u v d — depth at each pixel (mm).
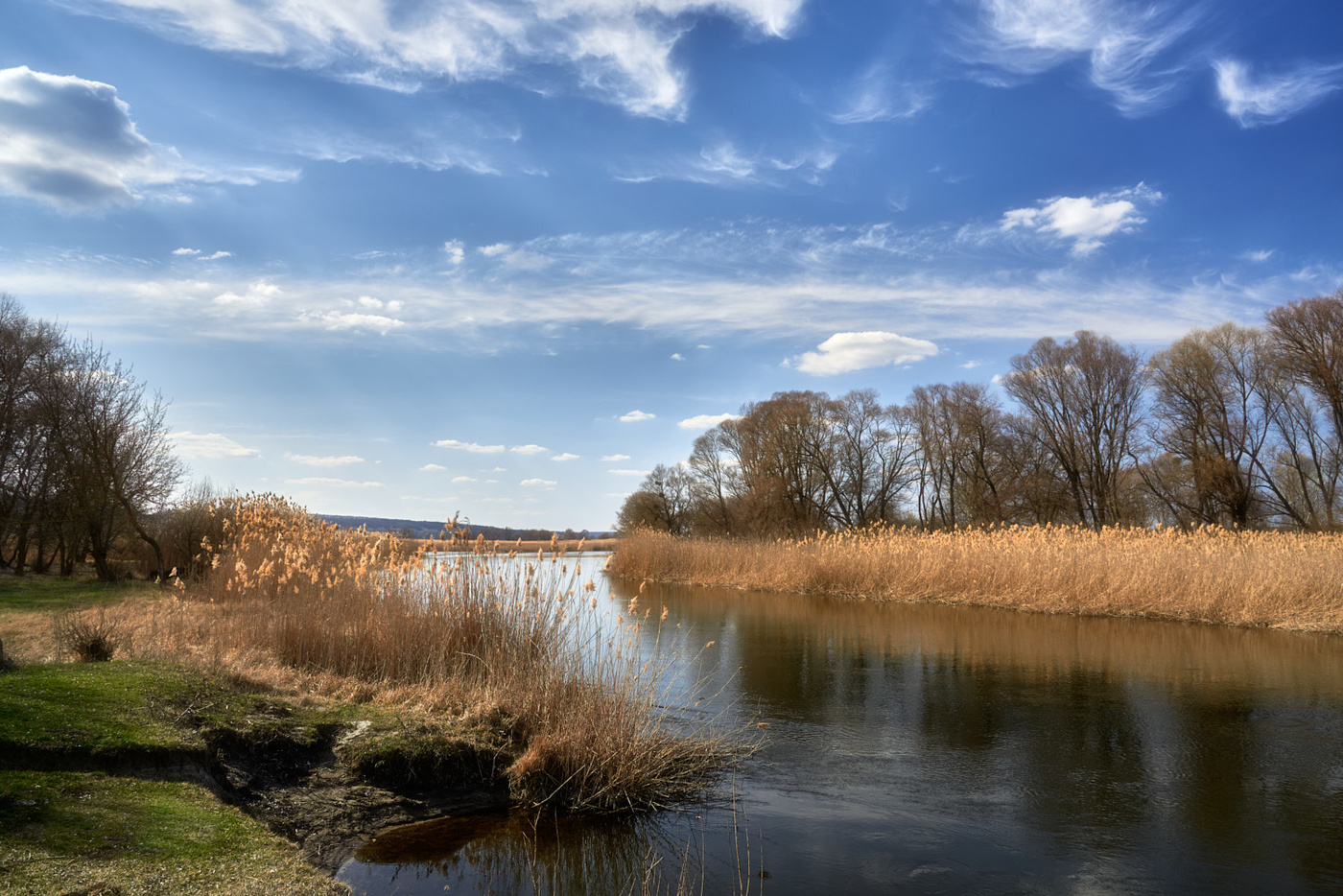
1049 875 4527
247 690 6434
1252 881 4438
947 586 19016
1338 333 33000
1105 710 8328
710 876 4496
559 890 4277
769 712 8242
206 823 4316
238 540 14406
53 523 20531
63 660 7328
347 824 4996
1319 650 12008
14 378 21578
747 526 45594
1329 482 37219
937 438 47875
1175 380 38625
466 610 8180
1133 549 17844
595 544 53812
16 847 3605
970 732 7496
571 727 6086
